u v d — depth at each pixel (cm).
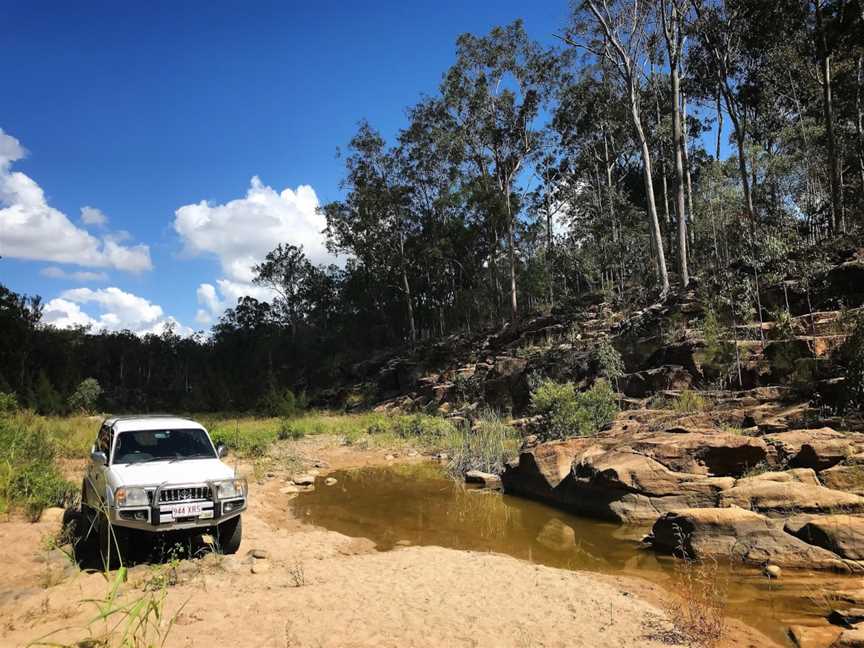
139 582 621
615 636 498
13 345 3959
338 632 489
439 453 1858
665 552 802
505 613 550
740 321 1886
